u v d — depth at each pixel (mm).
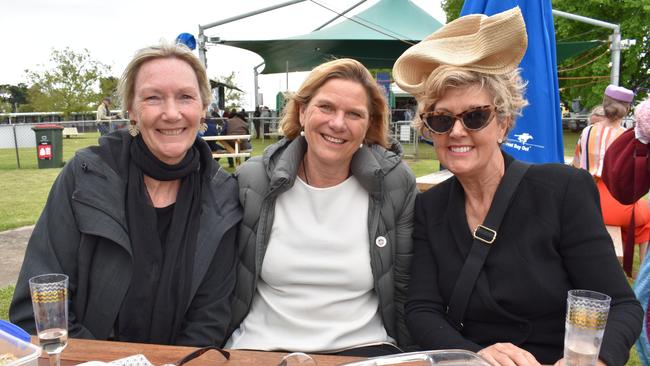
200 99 2137
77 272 2010
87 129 34000
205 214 2113
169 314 2016
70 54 35781
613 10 19469
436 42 1927
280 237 2160
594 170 4516
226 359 1535
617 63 7926
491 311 1816
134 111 2109
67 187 2033
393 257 2184
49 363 1447
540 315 1810
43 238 1989
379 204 2164
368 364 1371
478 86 1812
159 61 2033
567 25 19688
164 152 2004
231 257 2168
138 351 1577
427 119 1907
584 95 21906
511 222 1835
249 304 2219
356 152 2227
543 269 1797
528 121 2973
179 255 2047
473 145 1840
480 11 3059
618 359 1513
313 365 1441
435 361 1370
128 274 1977
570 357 1335
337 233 2150
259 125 23297
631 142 2381
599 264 1740
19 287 1932
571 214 1789
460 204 1958
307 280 2125
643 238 4090
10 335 1331
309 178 2225
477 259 1841
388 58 15805
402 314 2238
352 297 2152
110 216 1976
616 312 1669
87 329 1995
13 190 9000
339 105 2061
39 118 35344
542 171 1873
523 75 2965
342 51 14539
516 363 1506
